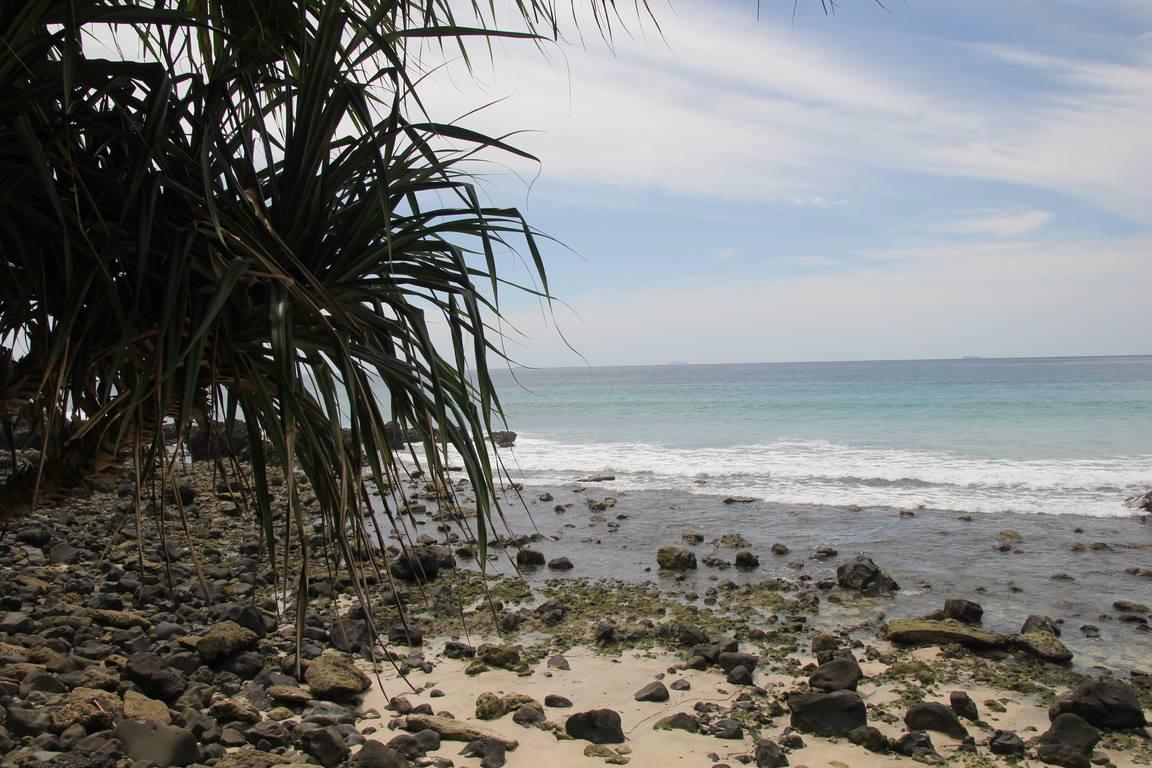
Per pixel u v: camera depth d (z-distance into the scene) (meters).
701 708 5.62
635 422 38.12
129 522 10.49
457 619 7.63
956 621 7.31
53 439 2.35
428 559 9.05
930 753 5.01
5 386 2.17
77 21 1.88
